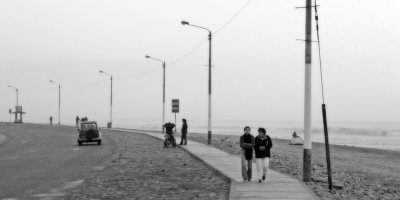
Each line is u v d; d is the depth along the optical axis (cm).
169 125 3903
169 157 2953
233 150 3653
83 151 3544
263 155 1709
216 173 2072
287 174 2039
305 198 1359
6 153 3516
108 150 3619
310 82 1781
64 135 6538
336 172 2577
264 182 1697
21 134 6906
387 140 9588
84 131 4347
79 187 1677
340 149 5353
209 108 4097
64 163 2608
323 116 1659
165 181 1841
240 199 1345
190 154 3092
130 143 4550
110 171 2189
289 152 4212
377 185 2247
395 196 1875
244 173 1714
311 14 1769
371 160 4009
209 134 4094
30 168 2356
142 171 2189
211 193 1535
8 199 1420
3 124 12038
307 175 1825
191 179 1902
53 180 1877
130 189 1630
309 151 1819
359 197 1659
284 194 1430
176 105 4800
